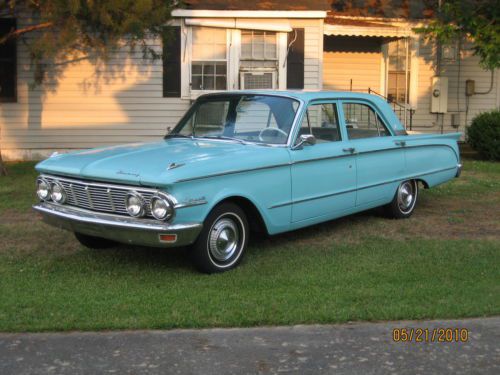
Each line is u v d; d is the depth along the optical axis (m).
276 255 6.28
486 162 13.84
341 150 6.71
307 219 6.45
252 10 13.78
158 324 4.37
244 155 5.72
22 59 13.80
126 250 6.48
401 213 7.99
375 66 16.64
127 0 9.64
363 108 7.34
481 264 5.91
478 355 3.98
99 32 10.58
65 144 14.20
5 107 13.96
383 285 5.26
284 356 3.95
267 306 4.74
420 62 16.69
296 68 14.28
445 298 4.93
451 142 8.71
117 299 4.91
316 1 14.70
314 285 5.27
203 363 3.85
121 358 3.91
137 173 5.18
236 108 6.66
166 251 6.41
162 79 14.09
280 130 6.29
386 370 3.78
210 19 13.78
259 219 5.95
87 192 5.48
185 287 5.21
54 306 4.74
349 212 7.06
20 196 9.49
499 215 8.34
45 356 3.94
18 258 6.16
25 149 14.12
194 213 5.23
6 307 4.71
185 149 5.91
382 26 14.82
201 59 14.04
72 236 7.08
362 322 4.48
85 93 14.06
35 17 13.50
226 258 5.70
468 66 17.11
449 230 7.45
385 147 7.38
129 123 14.22
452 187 10.57
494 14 13.80
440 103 16.73
